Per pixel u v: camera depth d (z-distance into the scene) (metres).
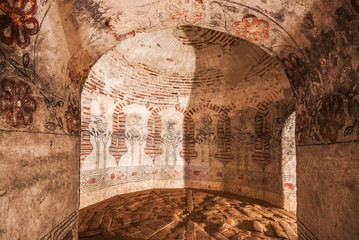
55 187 2.04
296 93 2.74
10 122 1.48
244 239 3.38
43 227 1.82
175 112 7.09
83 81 2.81
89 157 5.10
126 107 6.30
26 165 1.63
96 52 2.76
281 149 5.03
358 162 1.48
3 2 1.41
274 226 3.86
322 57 2.03
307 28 2.06
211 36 5.96
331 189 1.86
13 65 1.54
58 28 1.97
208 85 6.87
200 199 5.52
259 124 5.80
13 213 1.47
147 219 4.09
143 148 6.74
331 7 1.68
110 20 2.43
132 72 6.23
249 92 6.07
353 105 1.55
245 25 2.55
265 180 5.53
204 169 6.91
